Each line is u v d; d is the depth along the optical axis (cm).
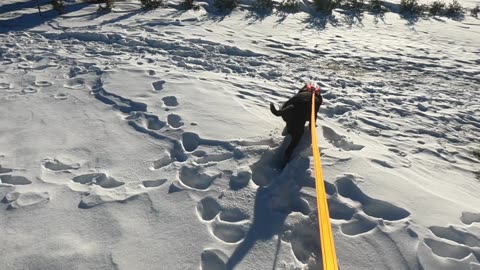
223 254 249
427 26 1083
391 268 241
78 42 788
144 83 545
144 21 948
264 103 506
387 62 764
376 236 264
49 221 280
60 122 434
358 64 745
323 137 407
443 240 259
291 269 239
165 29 895
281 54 780
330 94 571
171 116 444
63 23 916
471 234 265
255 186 317
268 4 1119
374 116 500
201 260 246
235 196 304
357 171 333
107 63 642
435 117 511
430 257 246
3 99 497
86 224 278
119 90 519
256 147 369
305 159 351
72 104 482
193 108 459
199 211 292
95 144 386
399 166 356
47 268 241
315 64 731
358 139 419
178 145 380
